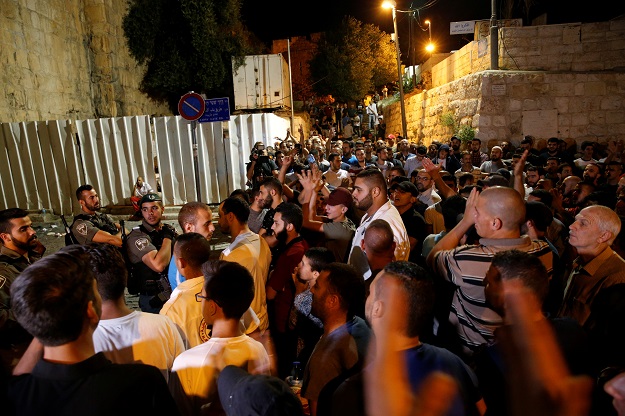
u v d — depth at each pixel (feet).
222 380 4.89
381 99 101.35
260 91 63.00
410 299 5.57
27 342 9.14
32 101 40.24
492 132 41.88
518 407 5.96
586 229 8.70
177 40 61.87
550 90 40.96
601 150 36.24
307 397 6.81
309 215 13.98
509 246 7.77
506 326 6.35
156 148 36.70
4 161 36.27
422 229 13.88
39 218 35.86
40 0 41.70
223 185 37.01
